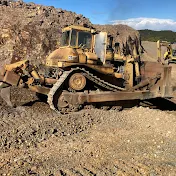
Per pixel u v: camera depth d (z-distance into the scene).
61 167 4.62
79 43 10.42
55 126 7.09
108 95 9.80
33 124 7.12
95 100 9.64
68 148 5.71
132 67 11.14
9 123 7.71
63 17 23.53
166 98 11.30
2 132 6.59
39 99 10.75
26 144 5.94
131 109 9.93
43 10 22.92
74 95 9.44
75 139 6.38
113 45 11.41
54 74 10.76
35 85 9.63
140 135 6.68
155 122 7.74
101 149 5.62
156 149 5.64
